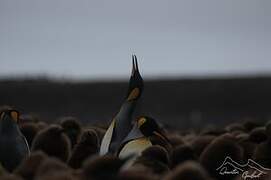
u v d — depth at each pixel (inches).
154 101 2775.6
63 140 682.8
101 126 1005.8
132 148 663.8
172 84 2849.4
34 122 948.0
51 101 2659.9
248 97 2827.3
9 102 2628.0
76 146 670.5
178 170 435.5
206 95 2822.3
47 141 673.0
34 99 2647.6
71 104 2655.0
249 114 2741.1
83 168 487.5
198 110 2748.5
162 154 586.2
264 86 2871.6
